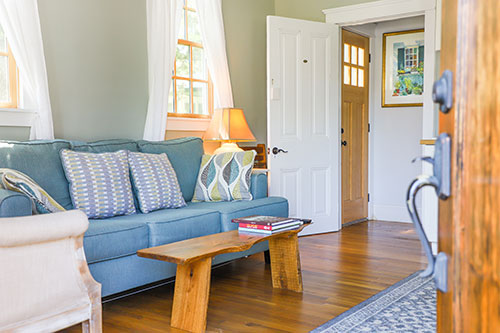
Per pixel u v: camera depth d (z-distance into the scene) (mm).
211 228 3176
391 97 5816
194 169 3859
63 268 1731
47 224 1637
